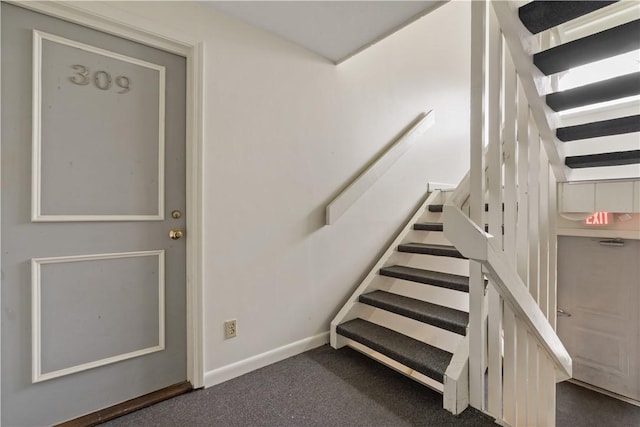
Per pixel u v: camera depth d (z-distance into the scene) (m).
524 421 1.70
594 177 2.06
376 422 1.51
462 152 3.59
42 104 1.37
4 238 1.31
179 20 1.66
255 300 1.99
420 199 3.16
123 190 1.58
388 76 2.83
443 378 1.62
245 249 1.94
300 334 2.22
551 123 1.66
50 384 1.41
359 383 1.84
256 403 1.65
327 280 2.38
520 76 1.51
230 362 1.88
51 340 1.41
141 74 1.62
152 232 1.67
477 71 1.50
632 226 2.21
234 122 1.88
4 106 1.29
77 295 1.47
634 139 2.28
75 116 1.44
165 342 1.71
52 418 1.41
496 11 1.36
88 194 1.48
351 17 1.84
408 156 3.03
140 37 1.58
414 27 3.07
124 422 1.48
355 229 2.58
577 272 2.56
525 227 1.70
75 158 1.45
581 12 1.26
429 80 3.22
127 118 1.58
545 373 1.83
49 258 1.40
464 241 1.44
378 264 2.65
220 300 1.84
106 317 1.54
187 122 1.75
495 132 1.57
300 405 1.63
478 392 1.60
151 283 1.67
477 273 1.60
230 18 1.85
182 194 1.76
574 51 1.32
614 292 2.37
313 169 2.28
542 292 1.86
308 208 2.26
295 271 2.19
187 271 1.77
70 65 1.43
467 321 1.83
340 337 2.29
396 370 1.99
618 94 1.39
